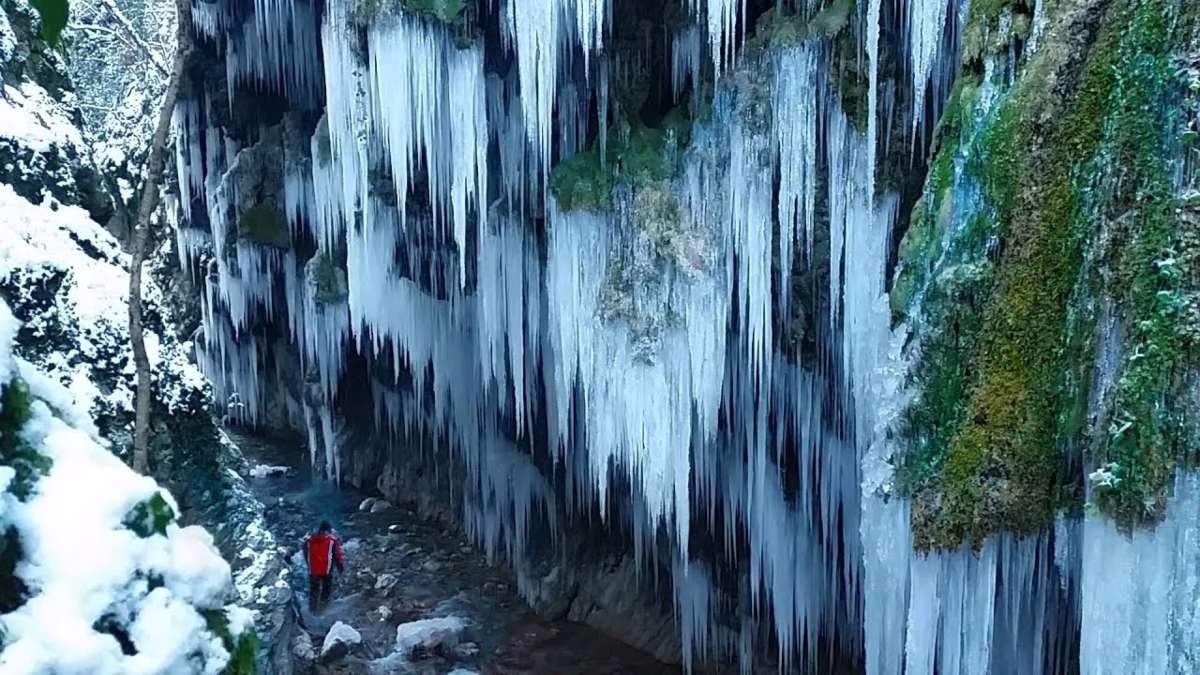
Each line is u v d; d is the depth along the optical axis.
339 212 10.65
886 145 5.92
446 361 10.77
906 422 4.59
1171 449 3.46
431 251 9.53
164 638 3.18
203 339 17.56
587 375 7.21
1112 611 3.65
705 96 6.64
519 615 10.59
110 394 6.09
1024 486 4.09
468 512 12.61
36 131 7.20
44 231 6.39
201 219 16.20
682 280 6.67
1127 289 3.64
